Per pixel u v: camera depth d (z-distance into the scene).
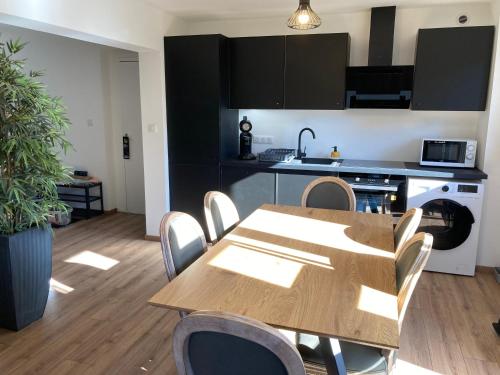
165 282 3.56
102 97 5.43
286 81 4.16
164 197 4.52
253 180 4.20
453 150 3.80
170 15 4.30
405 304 1.60
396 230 2.53
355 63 4.25
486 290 3.43
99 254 4.21
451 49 3.66
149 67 4.29
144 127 4.45
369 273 1.84
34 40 5.52
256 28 4.49
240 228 2.47
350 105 4.05
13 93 2.42
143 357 2.51
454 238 3.66
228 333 1.11
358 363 1.71
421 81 3.77
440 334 2.78
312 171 4.00
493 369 2.42
